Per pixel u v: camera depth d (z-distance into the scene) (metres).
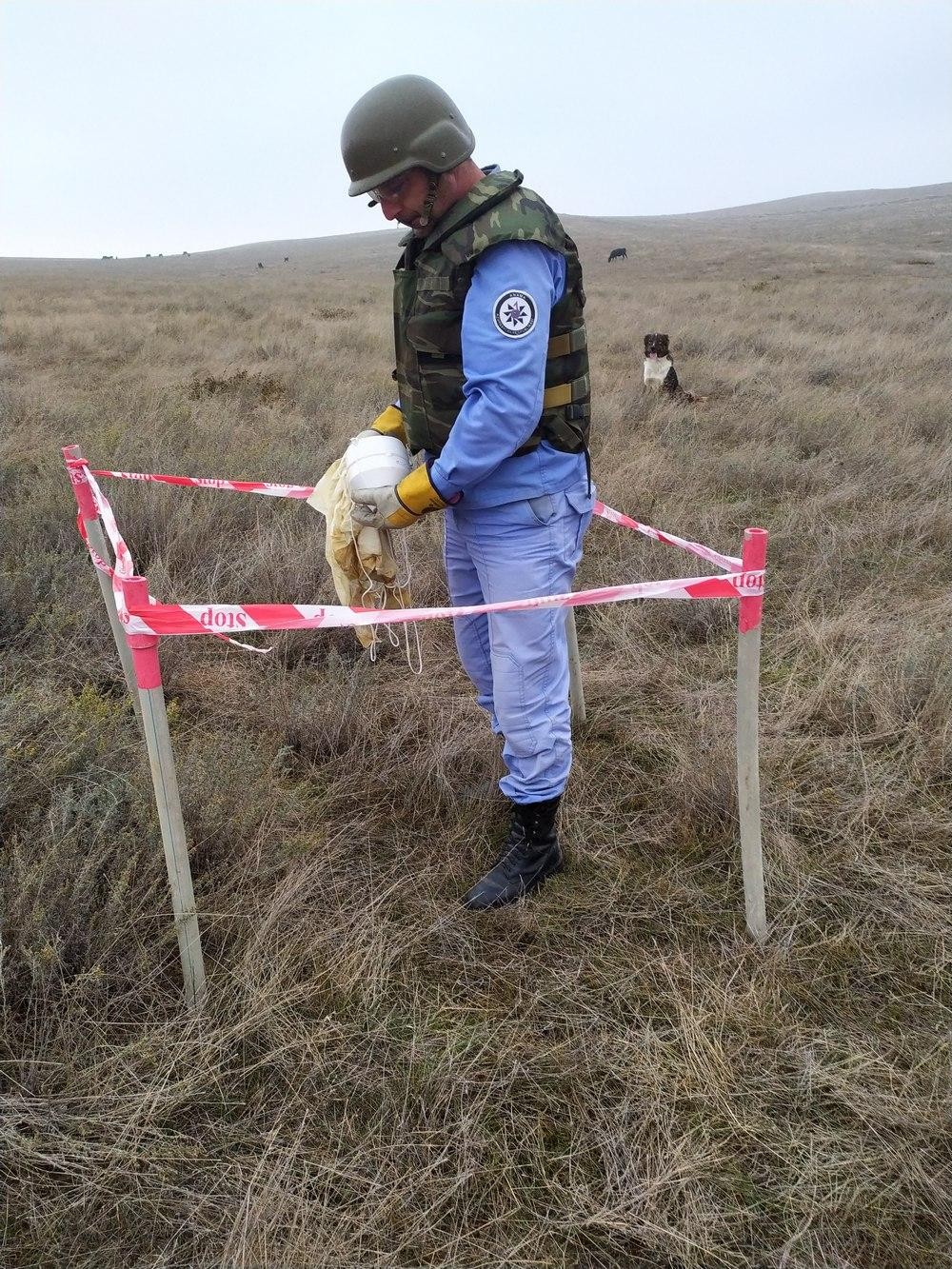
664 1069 1.75
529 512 1.91
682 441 6.45
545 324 1.68
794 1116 1.67
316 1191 1.52
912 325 13.32
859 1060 1.77
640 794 2.61
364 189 1.69
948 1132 1.61
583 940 2.08
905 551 4.50
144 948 1.85
